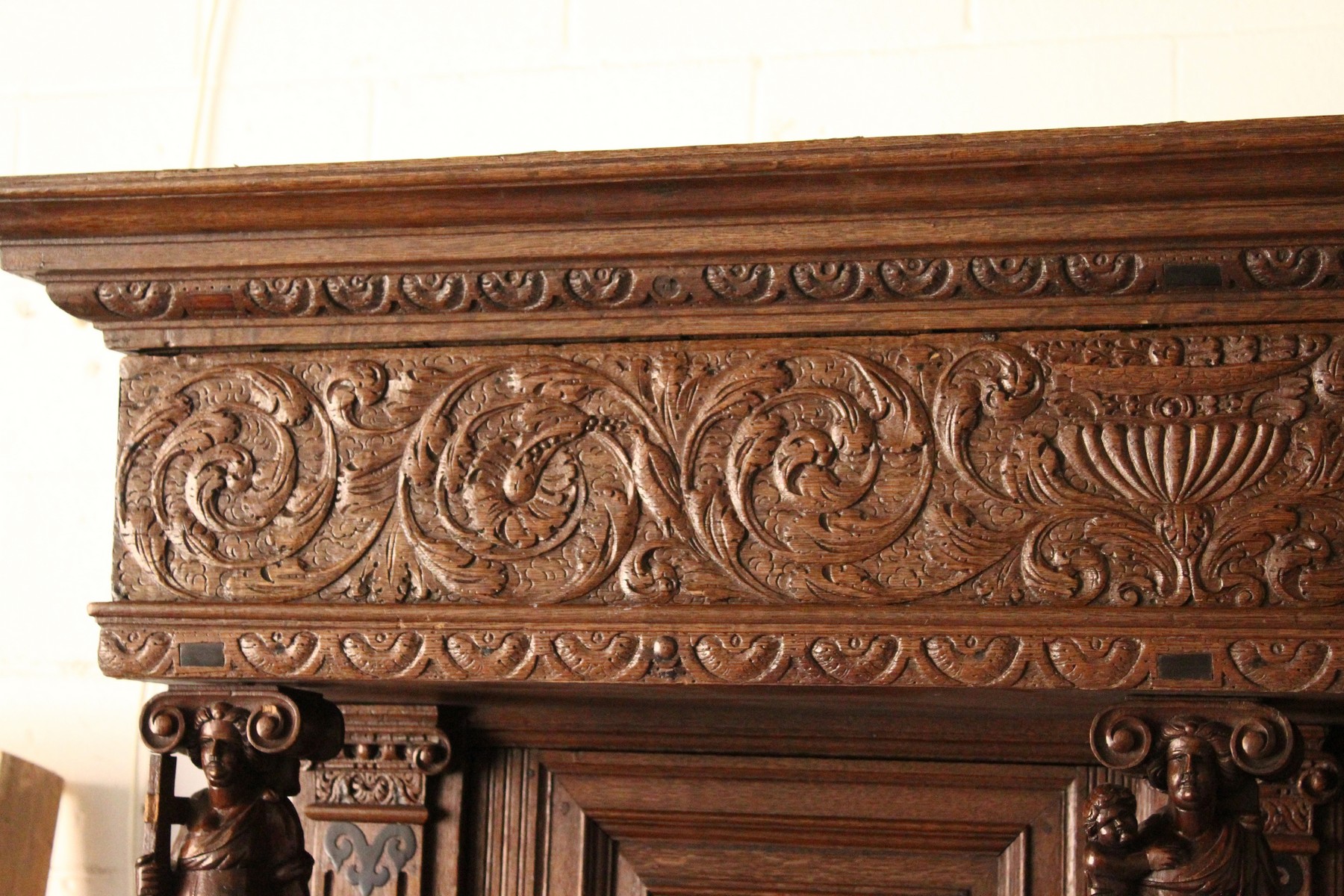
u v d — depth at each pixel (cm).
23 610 189
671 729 169
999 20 184
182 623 128
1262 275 117
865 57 186
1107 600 117
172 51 201
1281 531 116
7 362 195
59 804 184
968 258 120
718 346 125
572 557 124
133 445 132
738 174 117
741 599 121
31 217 127
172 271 129
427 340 129
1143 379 119
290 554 128
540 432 126
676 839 170
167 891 129
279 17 200
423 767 167
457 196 122
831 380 123
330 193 123
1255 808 116
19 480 192
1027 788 163
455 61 195
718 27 190
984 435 121
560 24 194
